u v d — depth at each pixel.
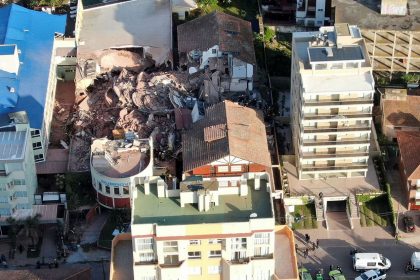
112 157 192.62
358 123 189.12
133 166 190.38
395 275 179.50
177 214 145.25
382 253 184.38
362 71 187.88
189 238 142.50
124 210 190.12
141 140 197.25
